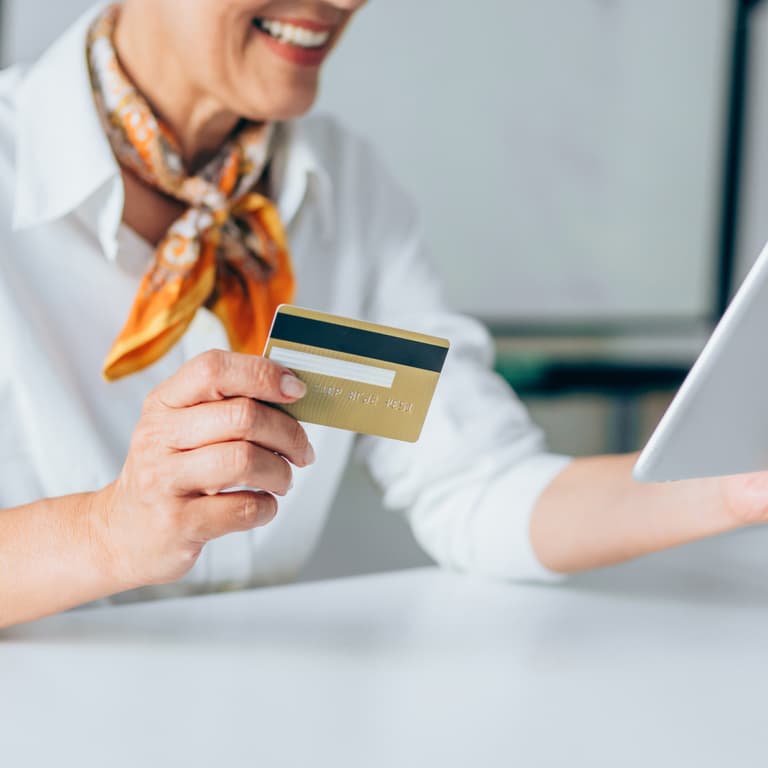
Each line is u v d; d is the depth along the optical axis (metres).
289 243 1.10
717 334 0.56
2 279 0.91
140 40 0.93
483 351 1.19
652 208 2.65
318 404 0.64
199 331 1.00
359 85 2.14
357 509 1.98
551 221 2.48
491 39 2.30
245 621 0.77
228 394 0.64
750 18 2.72
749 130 2.79
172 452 0.65
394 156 2.22
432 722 0.59
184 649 0.70
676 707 0.62
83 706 0.59
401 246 1.20
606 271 2.59
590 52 2.47
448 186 2.30
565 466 0.98
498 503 0.97
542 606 0.84
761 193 2.84
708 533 0.83
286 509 1.05
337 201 1.15
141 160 0.94
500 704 0.62
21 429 0.92
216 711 0.59
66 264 0.95
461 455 1.03
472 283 2.38
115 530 0.68
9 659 0.67
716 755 0.56
